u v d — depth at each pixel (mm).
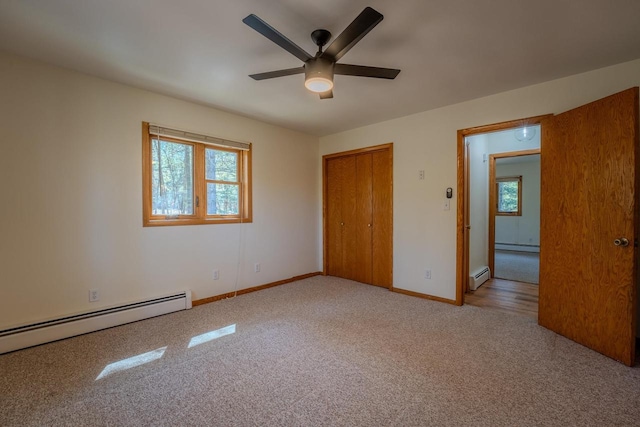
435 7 1682
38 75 2334
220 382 1837
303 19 1792
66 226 2477
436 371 1956
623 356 2037
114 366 2012
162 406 1614
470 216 3980
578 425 1471
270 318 2908
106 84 2664
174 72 2510
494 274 4805
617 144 2098
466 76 2598
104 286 2682
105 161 2672
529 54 2227
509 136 4648
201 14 1747
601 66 2426
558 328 2529
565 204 2484
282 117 3766
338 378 1880
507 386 1788
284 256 4277
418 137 3605
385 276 4086
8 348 2158
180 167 3232
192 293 3273
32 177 2320
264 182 3984
